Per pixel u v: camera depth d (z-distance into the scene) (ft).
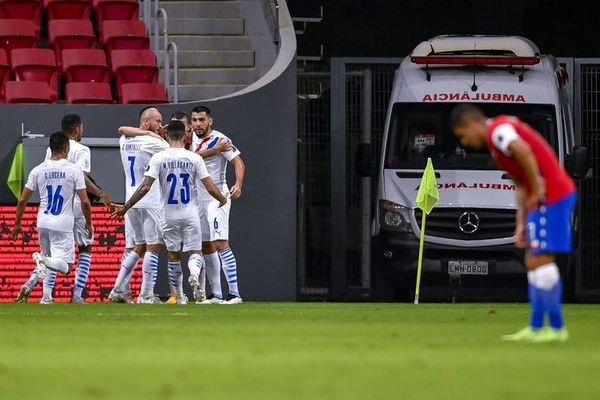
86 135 221.87
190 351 92.12
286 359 85.61
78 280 195.72
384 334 112.27
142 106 223.10
